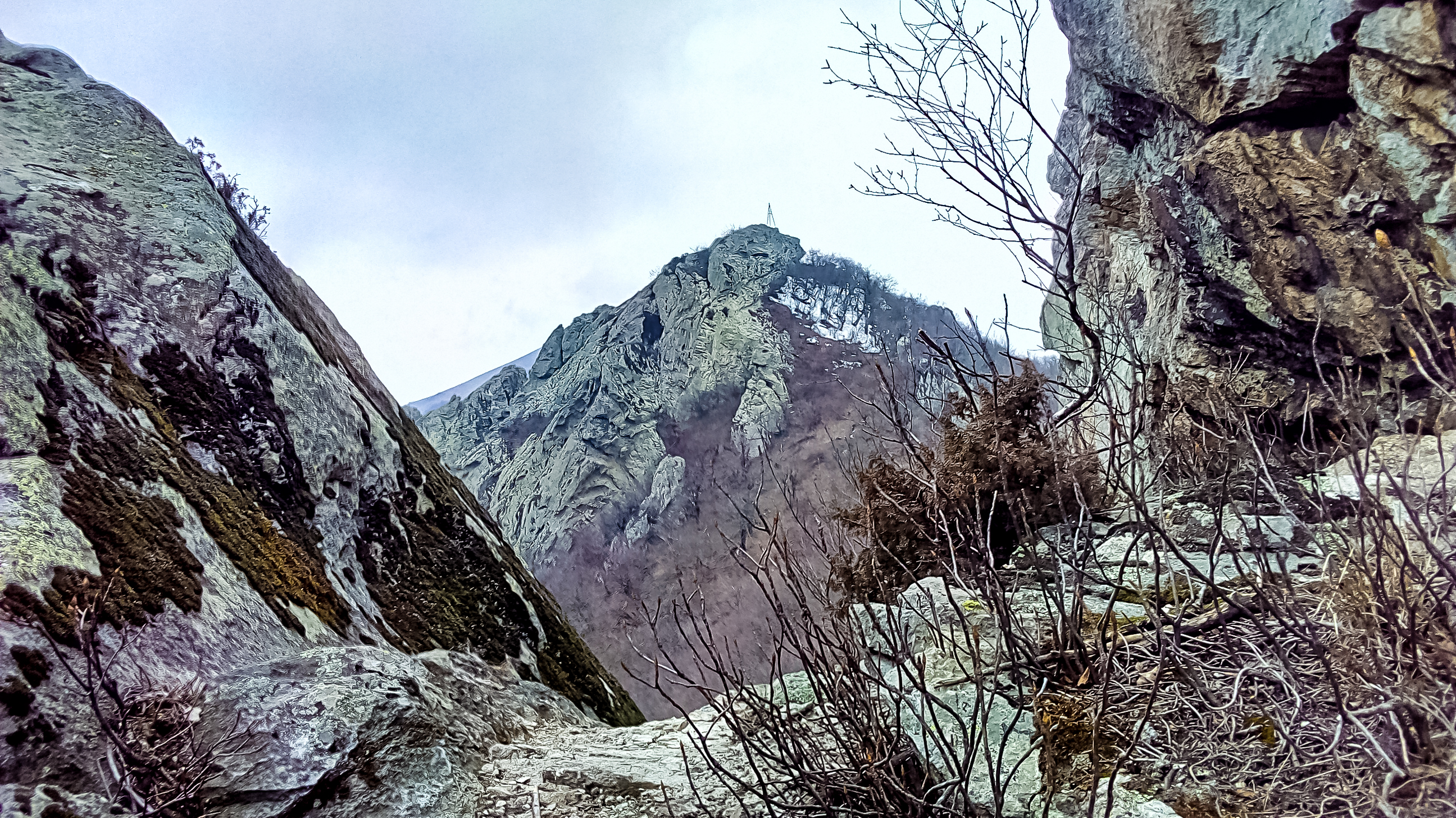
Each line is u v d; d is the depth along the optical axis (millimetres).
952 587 3941
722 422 52438
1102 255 6777
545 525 51125
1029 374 4695
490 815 3092
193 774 2656
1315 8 4031
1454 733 1995
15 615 2568
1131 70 5512
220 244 5023
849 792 2674
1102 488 4574
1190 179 5262
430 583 5453
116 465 3514
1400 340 4176
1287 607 2494
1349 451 2922
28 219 4086
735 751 3623
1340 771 2162
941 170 3281
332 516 4926
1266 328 5008
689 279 68312
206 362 4523
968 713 2965
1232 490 4117
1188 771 2408
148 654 2904
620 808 3143
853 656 2717
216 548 3693
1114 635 2834
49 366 3557
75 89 5348
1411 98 3721
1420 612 2369
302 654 3428
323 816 2785
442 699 3725
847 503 4797
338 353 6203
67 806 2348
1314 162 4398
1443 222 3766
